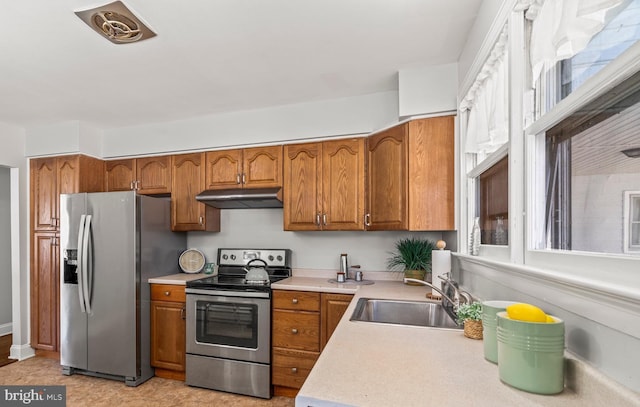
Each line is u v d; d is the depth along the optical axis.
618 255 0.67
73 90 2.39
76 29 1.62
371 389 0.80
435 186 2.04
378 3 1.47
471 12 1.54
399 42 1.80
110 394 2.45
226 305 2.52
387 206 2.29
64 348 2.78
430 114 2.07
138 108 2.78
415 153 2.07
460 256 1.78
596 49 0.77
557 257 0.88
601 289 0.64
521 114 1.12
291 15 1.55
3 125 3.09
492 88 1.40
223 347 2.50
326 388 0.80
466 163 1.89
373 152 2.47
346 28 1.67
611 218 0.70
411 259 2.50
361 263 2.86
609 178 0.71
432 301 1.86
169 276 2.95
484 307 1.01
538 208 1.05
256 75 2.20
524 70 1.12
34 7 1.44
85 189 3.14
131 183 3.24
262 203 2.92
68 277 2.79
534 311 0.83
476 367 0.93
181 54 1.90
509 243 1.15
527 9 1.10
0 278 3.83
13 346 3.15
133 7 1.46
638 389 0.60
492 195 1.47
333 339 1.18
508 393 0.78
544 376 0.77
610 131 0.71
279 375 2.41
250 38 1.74
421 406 0.72
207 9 1.49
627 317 0.61
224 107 2.80
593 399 0.70
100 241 2.71
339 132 2.62
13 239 3.20
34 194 3.24
